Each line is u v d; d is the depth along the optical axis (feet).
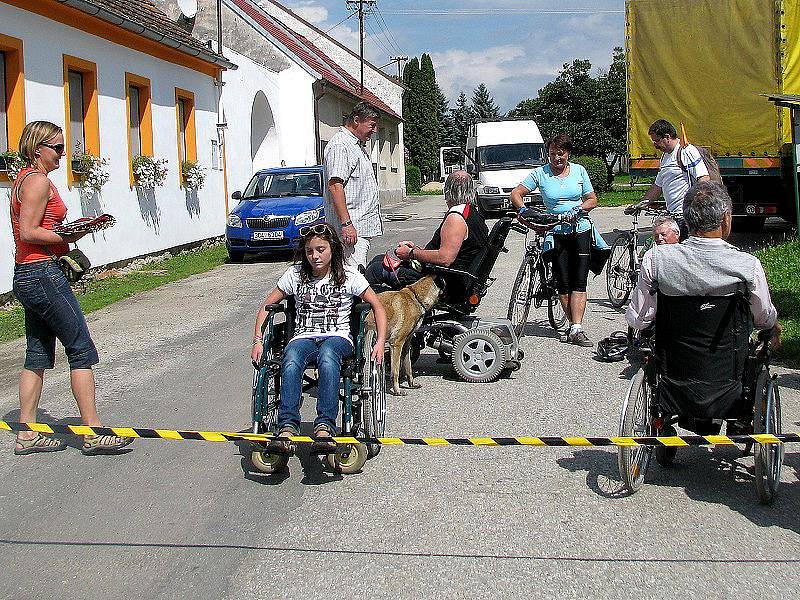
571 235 28.68
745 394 15.60
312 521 14.99
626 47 54.39
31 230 17.51
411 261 24.76
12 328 34.55
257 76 84.69
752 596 12.15
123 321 35.68
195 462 18.13
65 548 13.99
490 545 13.93
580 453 18.43
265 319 17.65
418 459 18.17
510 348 24.56
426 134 278.05
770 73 49.98
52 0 44.65
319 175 61.62
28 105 43.37
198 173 66.39
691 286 15.16
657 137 30.07
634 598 12.14
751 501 15.67
